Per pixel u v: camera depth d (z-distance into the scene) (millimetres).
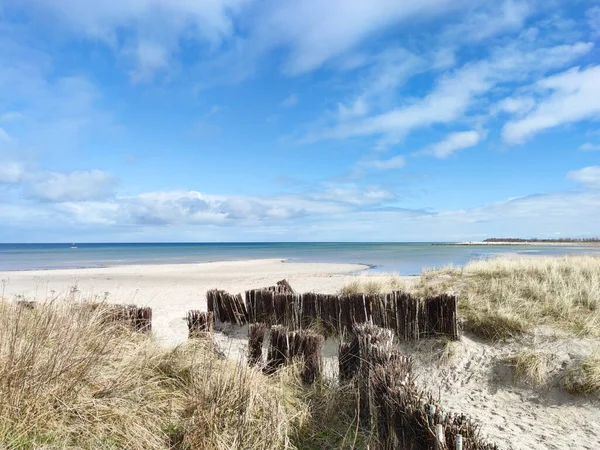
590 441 3748
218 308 8359
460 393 5012
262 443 2762
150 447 2684
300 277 18375
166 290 14023
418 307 6266
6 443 2371
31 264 31484
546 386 4812
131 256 47406
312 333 4715
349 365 4293
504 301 6988
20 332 3314
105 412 2873
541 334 5715
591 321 5836
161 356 3928
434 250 58656
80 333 3430
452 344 5824
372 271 22312
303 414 3363
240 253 56719
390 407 2893
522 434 3895
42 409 2680
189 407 3164
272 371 4473
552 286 7738
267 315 7676
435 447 2330
